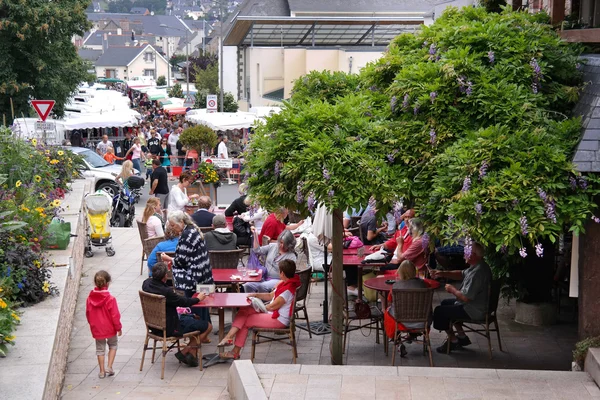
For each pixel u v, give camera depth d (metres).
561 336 11.27
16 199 12.45
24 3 32.72
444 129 8.80
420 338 11.30
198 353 10.10
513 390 7.99
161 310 9.71
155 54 156.75
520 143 8.14
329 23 49.16
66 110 38.06
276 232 14.55
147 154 36.56
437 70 9.14
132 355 10.67
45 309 9.08
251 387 8.09
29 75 34.66
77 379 9.75
